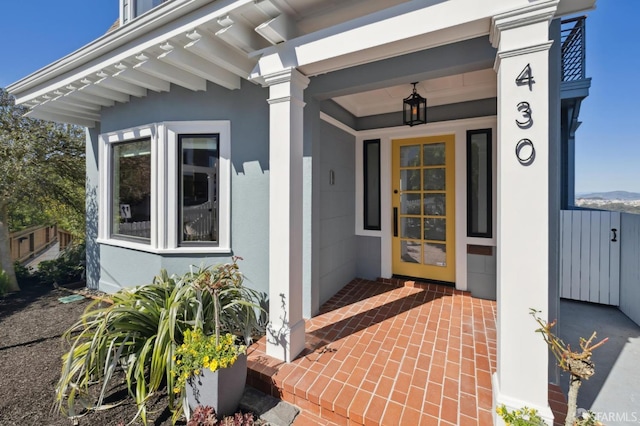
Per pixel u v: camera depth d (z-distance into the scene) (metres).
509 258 1.72
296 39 2.41
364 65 3.05
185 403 2.13
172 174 3.96
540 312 1.66
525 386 1.69
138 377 2.11
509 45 1.69
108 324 2.47
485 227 4.06
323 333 3.07
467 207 4.13
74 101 4.42
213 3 2.45
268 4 2.26
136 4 4.40
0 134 5.15
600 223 4.06
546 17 1.60
